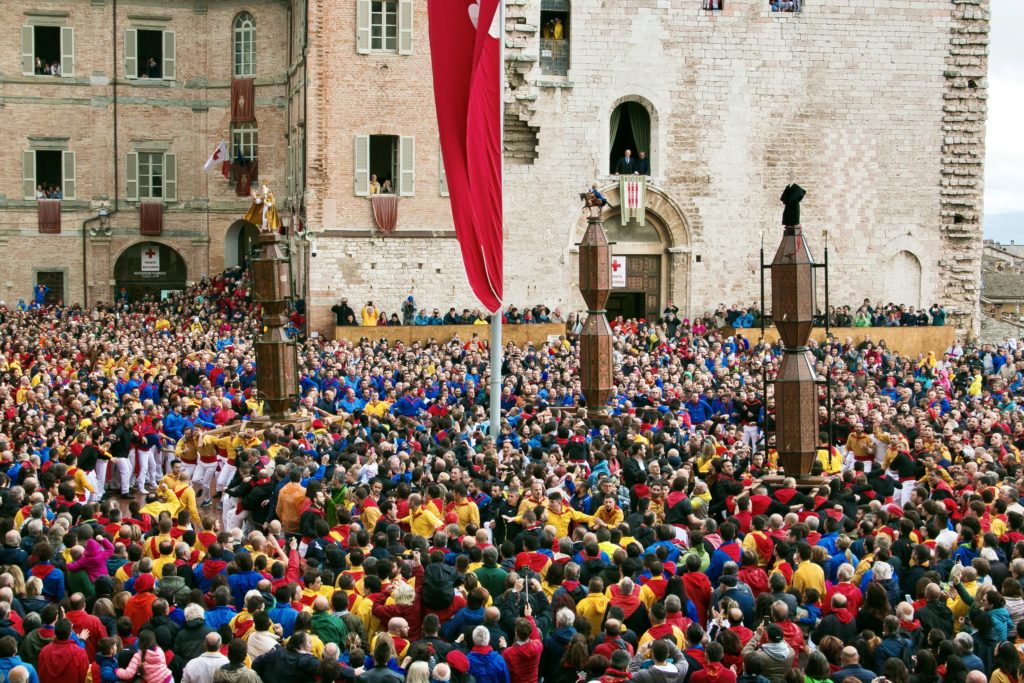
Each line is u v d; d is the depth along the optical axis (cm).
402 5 6606
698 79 6969
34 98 7675
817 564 2266
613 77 6894
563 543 2388
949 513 2800
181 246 7875
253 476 3109
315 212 6606
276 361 3975
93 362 5316
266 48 7656
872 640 1964
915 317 6862
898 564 2303
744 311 6862
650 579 2211
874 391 4931
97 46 7719
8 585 2073
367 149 6644
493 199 3797
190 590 2152
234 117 7738
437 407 4481
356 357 5403
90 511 2645
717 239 7044
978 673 1717
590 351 4144
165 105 7800
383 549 2347
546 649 2008
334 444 3494
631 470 3216
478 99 3747
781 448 3067
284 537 2723
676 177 6994
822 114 7081
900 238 7188
